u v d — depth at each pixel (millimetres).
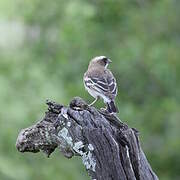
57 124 8234
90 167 8086
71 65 20578
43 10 20828
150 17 21344
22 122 17969
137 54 20375
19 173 17234
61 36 20047
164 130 20625
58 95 19156
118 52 20547
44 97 18922
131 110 20031
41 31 21016
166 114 20594
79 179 18312
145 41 20906
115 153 8055
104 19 21047
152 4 21578
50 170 17938
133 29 21156
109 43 20906
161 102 20812
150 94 21016
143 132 20156
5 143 17547
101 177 8062
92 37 20625
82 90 19609
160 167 20516
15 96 18766
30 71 19656
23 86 19203
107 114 8352
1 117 17859
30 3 20609
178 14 21344
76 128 8148
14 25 20781
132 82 20922
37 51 20922
